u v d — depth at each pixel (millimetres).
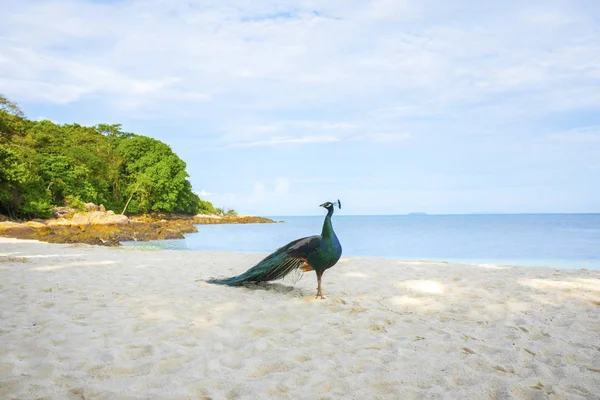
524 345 5164
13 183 42938
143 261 13125
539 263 19234
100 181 62188
